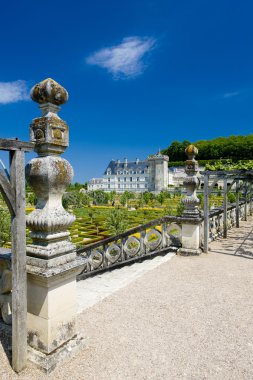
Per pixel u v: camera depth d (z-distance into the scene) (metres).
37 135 2.84
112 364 2.96
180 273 6.10
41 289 2.83
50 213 2.83
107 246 7.74
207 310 4.35
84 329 3.70
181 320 4.02
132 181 99.06
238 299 4.78
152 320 4.00
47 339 2.82
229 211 12.20
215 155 97.06
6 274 3.25
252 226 12.88
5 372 2.72
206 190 7.80
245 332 3.71
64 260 2.91
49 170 2.74
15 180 2.53
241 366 3.01
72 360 2.96
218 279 5.75
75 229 25.84
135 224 27.16
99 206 56.66
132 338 3.50
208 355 3.19
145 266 6.64
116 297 4.83
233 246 8.71
